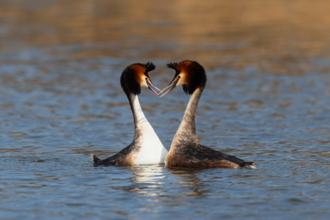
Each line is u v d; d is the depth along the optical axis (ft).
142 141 38.06
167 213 27.04
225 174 34.14
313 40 114.11
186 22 141.59
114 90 72.74
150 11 162.81
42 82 78.79
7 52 107.65
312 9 158.51
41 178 33.99
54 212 27.53
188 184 32.04
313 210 27.25
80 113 59.21
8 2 194.59
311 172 34.45
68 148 43.86
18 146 44.47
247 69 86.69
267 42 112.68
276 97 66.44
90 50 108.06
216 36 120.98
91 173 35.14
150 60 95.25
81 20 151.02
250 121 54.24
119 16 155.74
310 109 59.36
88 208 28.07
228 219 26.13
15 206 28.55
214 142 45.52
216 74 82.99
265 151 41.63
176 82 38.68
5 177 34.30
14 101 65.87
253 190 30.60
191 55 99.55
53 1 193.88
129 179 33.50
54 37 126.21
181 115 57.67
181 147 37.40
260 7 164.45
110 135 48.98
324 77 78.79
